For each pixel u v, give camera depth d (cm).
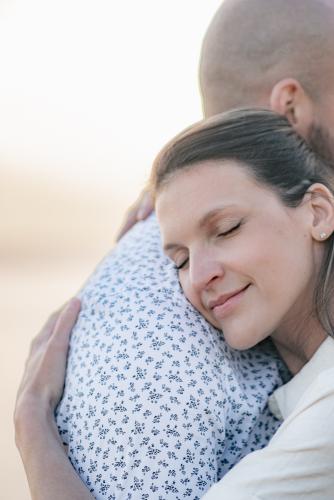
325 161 244
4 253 1383
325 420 194
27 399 230
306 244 220
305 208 221
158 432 207
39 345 252
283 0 258
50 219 1597
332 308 219
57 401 232
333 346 218
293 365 235
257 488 193
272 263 216
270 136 224
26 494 516
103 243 1452
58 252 1389
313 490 193
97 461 210
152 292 228
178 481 205
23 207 1677
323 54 253
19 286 1153
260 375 231
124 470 206
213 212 216
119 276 241
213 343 222
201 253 219
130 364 214
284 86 254
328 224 221
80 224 1576
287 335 229
